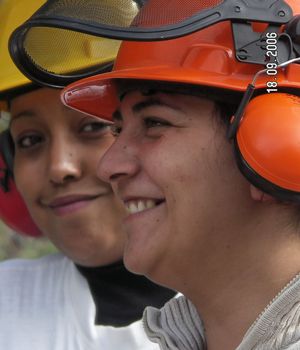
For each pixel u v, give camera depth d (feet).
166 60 13.83
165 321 15.12
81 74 17.85
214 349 14.19
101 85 15.52
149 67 13.80
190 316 14.88
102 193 19.54
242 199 13.42
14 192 21.99
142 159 13.92
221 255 13.61
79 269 20.04
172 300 15.31
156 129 13.85
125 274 19.86
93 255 19.66
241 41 13.26
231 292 13.71
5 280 20.15
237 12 13.23
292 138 12.62
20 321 19.36
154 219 13.92
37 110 19.56
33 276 20.26
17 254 36.11
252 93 13.03
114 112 15.08
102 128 19.44
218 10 13.23
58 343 19.02
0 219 23.90
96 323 19.43
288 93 13.23
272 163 12.64
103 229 19.58
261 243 13.44
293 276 13.42
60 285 19.95
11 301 19.72
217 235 13.55
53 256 20.75
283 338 12.75
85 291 19.58
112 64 18.17
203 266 13.75
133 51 14.17
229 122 13.38
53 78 17.38
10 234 36.35
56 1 14.12
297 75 13.25
